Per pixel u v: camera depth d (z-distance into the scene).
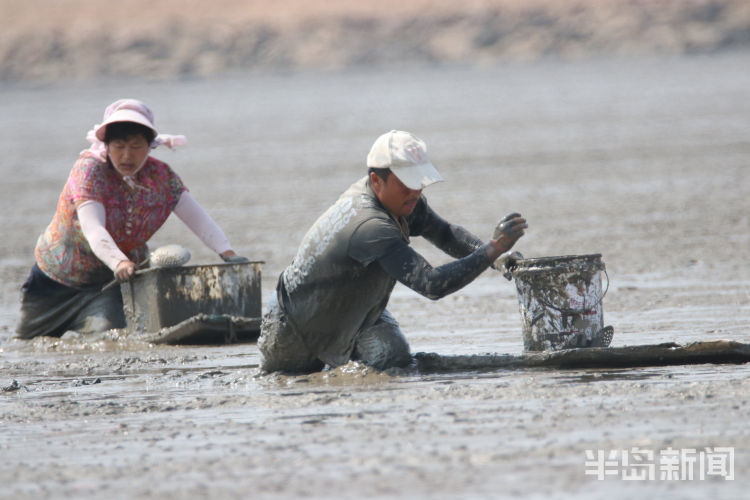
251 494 14.33
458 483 14.34
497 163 92.50
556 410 18.09
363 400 19.86
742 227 51.06
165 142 31.30
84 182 31.00
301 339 23.17
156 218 31.98
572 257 22.91
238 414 19.38
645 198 65.31
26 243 58.69
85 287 32.66
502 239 21.16
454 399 19.50
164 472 15.59
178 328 29.88
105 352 29.59
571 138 112.06
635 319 30.08
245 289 31.36
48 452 17.22
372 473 14.96
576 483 14.13
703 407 17.73
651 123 123.88
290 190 78.69
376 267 22.16
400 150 21.42
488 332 29.64
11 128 177.62
